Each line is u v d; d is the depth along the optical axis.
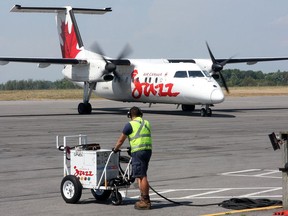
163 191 30.61
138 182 26.86
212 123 76.25
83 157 27.94
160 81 91.38
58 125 74.75
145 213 25.44
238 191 30.28
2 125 75.06
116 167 28.02
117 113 103.00
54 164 40.91
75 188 27.45
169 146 51.31
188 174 36.19
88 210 26.22
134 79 95.88
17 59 91.88
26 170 38.25
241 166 39.34
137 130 26.64
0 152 47.75
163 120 81.69
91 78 95.94
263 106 123.25
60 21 103.88
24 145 52.78
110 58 99.19
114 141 55.09
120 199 27.28
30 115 97.31
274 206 25.98
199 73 88.56
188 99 87.88
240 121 79.38
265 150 48.22
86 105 100.38
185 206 26.78
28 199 28.73
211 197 28.77
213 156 44.62
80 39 99.88
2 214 25.38
